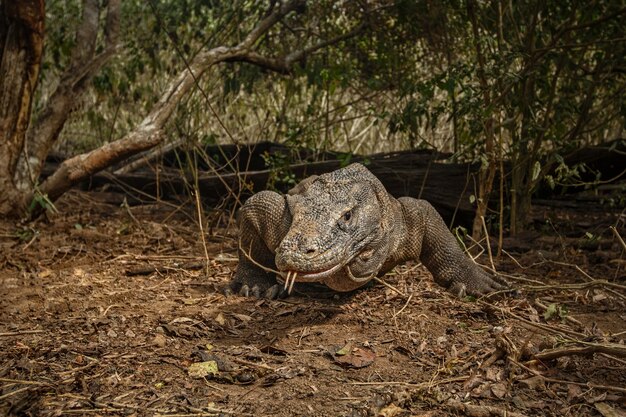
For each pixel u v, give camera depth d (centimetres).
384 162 896
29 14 793
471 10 773
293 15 1005
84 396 404
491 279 611
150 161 1052
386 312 551
